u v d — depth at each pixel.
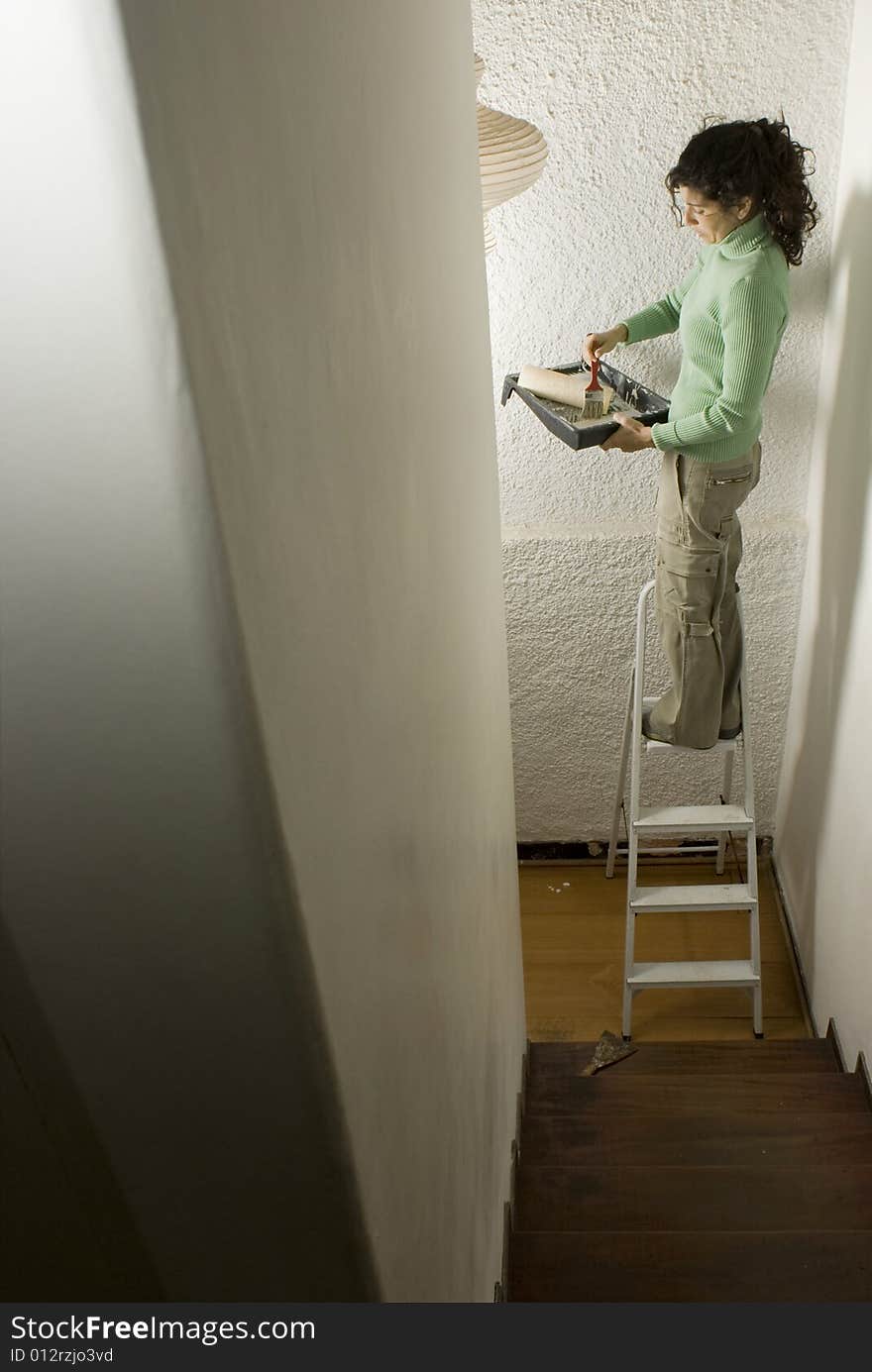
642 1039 3.09
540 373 2.63
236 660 0.45
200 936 0.53
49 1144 0.60
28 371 0.40
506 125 2.07
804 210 2.21
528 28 2.36
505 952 2.09
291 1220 0.65
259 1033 0.56
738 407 2.30
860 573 2.48
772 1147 2.35
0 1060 0.57
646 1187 2.20
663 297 2.64
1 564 0.44
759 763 3.46
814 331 2.76
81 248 0.38
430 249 1.14
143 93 0.36
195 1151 0.61
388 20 0.90
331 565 0.63
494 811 1.89
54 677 0.46
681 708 2.83
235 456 0.45
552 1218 2.14
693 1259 1.92
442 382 1.23
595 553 3.03
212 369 0.42
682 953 3.35
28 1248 0.65
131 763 0.48
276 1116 0.60
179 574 0.43
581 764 3.46
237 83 0.46
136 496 0.42
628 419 2.47
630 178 2.54
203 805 0.49
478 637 1.60
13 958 0.54
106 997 0.55
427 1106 1.01
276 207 0.53
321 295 0.62
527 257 2.66
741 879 3.58
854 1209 2.15
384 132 0.87
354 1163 0.64
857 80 2.33
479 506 1.67
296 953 0.54
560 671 3.26
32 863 0.51
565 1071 2.90
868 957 2.42
